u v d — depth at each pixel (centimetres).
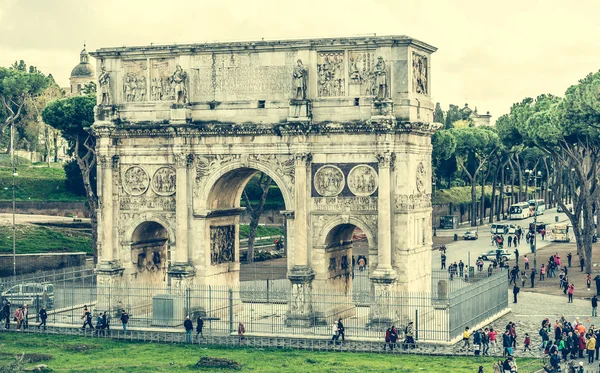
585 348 9062
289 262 10412
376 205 10150
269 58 10412
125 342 9875
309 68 10269
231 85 10538
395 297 9756
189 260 10738
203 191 10650
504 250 17288
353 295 11094
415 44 10150
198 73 10644
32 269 14488
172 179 10819
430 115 10656
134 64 10894
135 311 11025
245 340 9838
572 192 15325
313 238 10362
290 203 10381
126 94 10919
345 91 10194
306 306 10294
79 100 16788
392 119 9925
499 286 11100
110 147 10906
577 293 12750
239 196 11425
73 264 14788
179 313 10506
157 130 10738
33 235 15788
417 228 10412
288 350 9406
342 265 10875
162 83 10806
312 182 10338
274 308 11438
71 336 10181
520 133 16050
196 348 9544
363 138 10125
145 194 10919
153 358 9081
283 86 10375
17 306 11412
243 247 17588
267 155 10438
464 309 9888
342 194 10244
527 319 10888
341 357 9031
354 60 10175
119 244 11038
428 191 10725
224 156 10581
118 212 11025
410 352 9231
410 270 10181
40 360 8956
